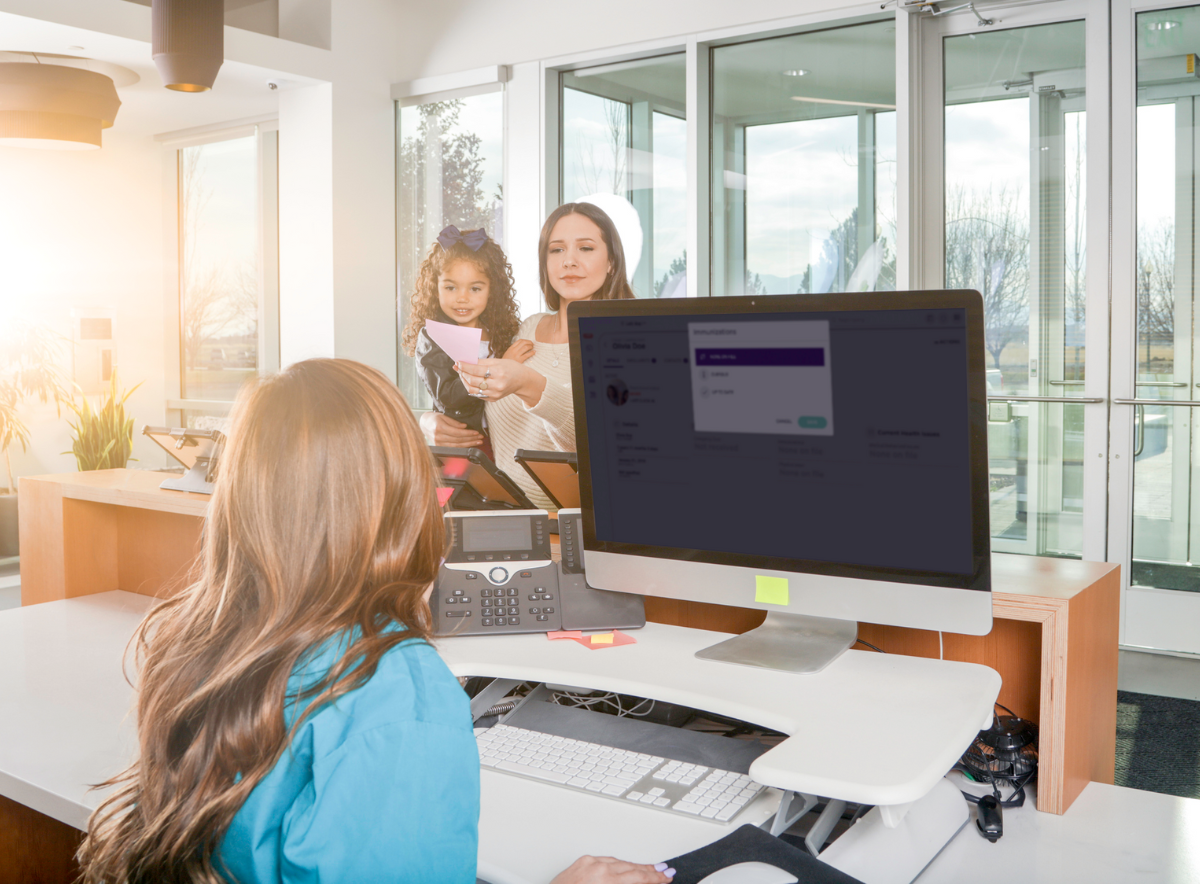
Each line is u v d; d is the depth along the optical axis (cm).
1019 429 393
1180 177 356
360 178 518
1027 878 109
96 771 132
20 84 446
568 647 149
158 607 88
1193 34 349
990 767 129
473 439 459
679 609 175
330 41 499
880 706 121
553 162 488
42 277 600
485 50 499
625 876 96
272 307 591
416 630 81
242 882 75
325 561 77
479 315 454
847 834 111
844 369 130
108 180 624
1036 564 157
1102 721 145
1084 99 370
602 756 129
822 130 417
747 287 441
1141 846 117
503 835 110
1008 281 390
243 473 79
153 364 654
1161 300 363
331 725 73
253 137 591
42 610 235
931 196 400
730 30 426
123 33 420
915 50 390
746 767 126
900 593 130
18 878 175
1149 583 373
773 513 139
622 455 152
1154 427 368
